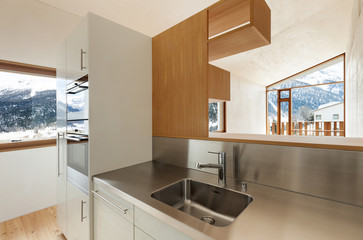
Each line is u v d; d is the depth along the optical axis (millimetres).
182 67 1407
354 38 2096
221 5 1171
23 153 2117
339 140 1019
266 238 580
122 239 1002
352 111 2434
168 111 1521
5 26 1916
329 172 833
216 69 1562
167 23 2539
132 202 912
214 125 4594
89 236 1246
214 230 622
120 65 1404
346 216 709
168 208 786
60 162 1724
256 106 6129
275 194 920
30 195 2164
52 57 2248
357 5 1839
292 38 3643
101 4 2102
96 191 1210
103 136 1302
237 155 1134
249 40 1211
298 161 918
